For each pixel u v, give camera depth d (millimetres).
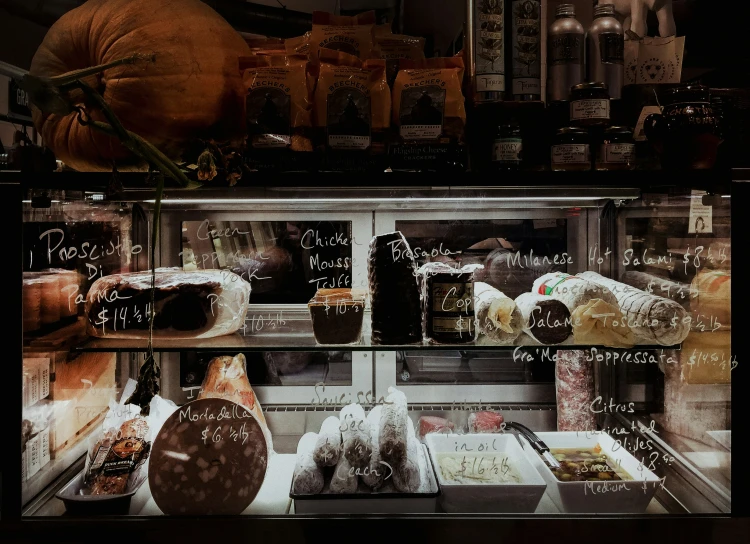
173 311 1174
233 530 1065
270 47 1204
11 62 1216
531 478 1208
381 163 1098
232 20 1376
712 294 1114
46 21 1256
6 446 1025
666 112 1122
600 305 1187
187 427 1168
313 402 1438
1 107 1200
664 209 1220
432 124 1081
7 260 1016
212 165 1012
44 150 1156
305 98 1074
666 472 1256
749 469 1065
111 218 1273
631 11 1322
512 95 1184
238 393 1327
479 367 1440
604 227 1372
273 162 1068
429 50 1352
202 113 1051
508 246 1383
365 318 1379
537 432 1394
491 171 1120
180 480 1140
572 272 1388
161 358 1419
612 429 1432
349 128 1063
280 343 1196
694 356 1159
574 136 1125
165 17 1038
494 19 1149
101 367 1317
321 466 1187
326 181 1061
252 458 1171
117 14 1032
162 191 1112
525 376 1445
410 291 1174
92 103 1005
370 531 1062
